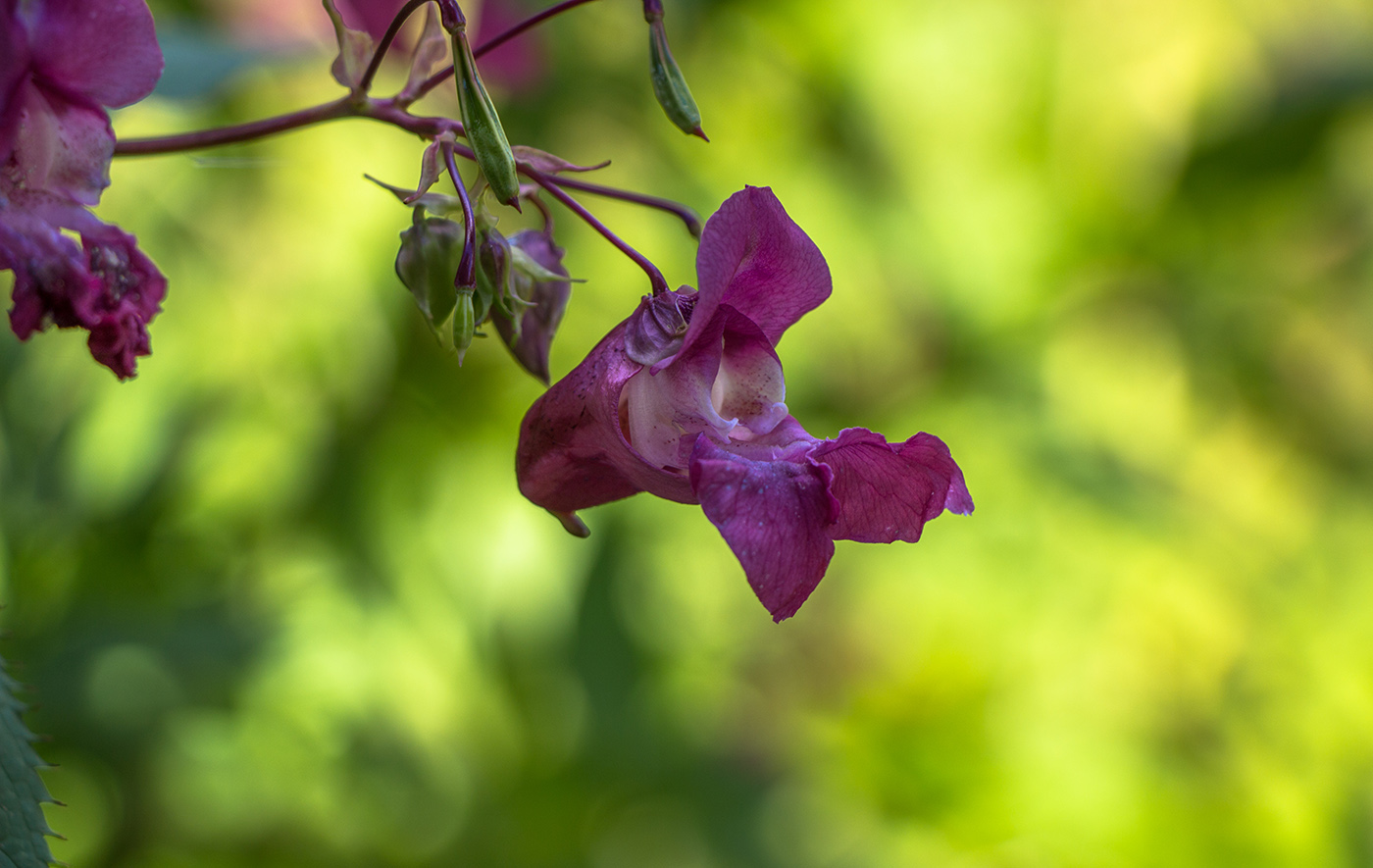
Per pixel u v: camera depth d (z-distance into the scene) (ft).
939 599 2.46
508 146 1.24
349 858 2.08
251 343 1.90
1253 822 2.29
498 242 1.27
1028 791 2.25
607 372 1.26
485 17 1.73
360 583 2.02
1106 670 2.54
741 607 2.57
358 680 2.02
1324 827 2.31
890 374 2.42
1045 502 2.37
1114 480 2.39
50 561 1.95
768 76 2.34
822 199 2.29
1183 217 2.54
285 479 1.98
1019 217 2.50
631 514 2.13
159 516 2.00
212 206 1.90
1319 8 2.68
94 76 1.25
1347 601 2.59
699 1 2.20
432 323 1.28
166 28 1.53
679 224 2.11
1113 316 2.64
